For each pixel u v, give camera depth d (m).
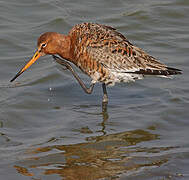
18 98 15.65
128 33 20.20
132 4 22.44
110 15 21.39
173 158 12.38
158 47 19.19
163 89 16.50
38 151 12.66
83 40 15.04
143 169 11.87
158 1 22.78
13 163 12.01
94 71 15.25
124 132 13.89
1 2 21.86
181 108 15.09
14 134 13.62
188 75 17.25
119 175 11.61
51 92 16.33
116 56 14.99
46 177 11.46
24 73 17.38
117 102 15.91
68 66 15.82
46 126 14.17
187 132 13.80
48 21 20.64
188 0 22.64
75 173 11.69
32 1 22.12
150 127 14.15
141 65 14.99
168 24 21.00
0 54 18.36
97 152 12.73
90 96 16.39
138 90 16.72
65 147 12.93
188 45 19.27
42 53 15.65
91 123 14.42
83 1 22.48
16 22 20.53
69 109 15.33
